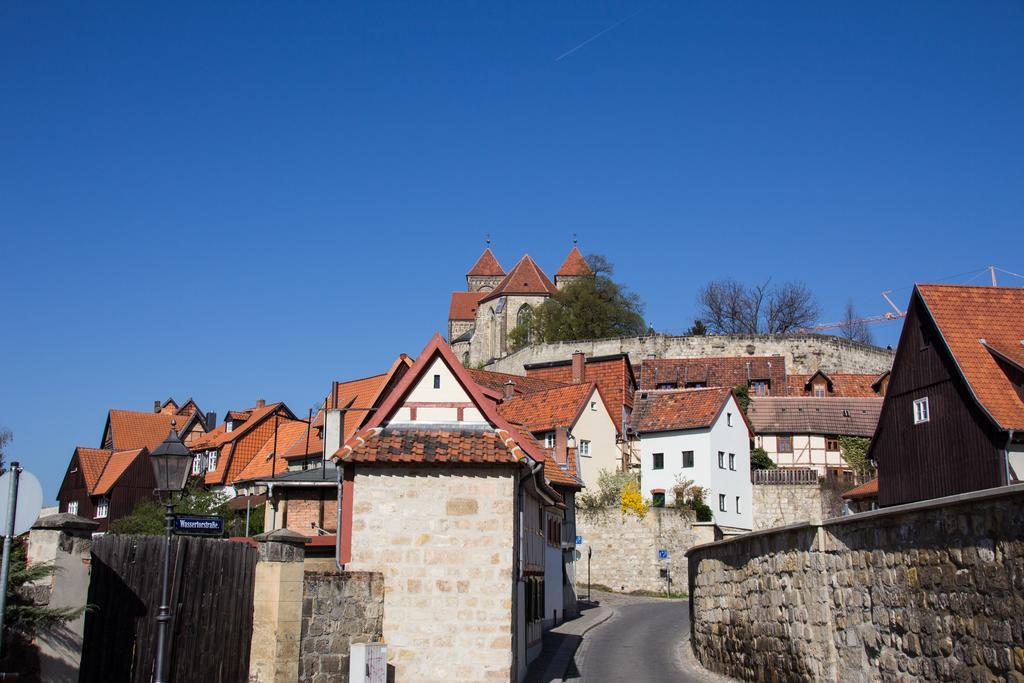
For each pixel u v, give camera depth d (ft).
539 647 94.07
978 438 105.81
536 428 174.70
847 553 53.31
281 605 57.57
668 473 192.65
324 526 101.81
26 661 41.70
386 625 63.77
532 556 89.66
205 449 215.10
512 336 344.90
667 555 163.94
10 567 42.55
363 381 162.30
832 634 55.16
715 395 195.31
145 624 49.14
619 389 206.90
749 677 70.79
